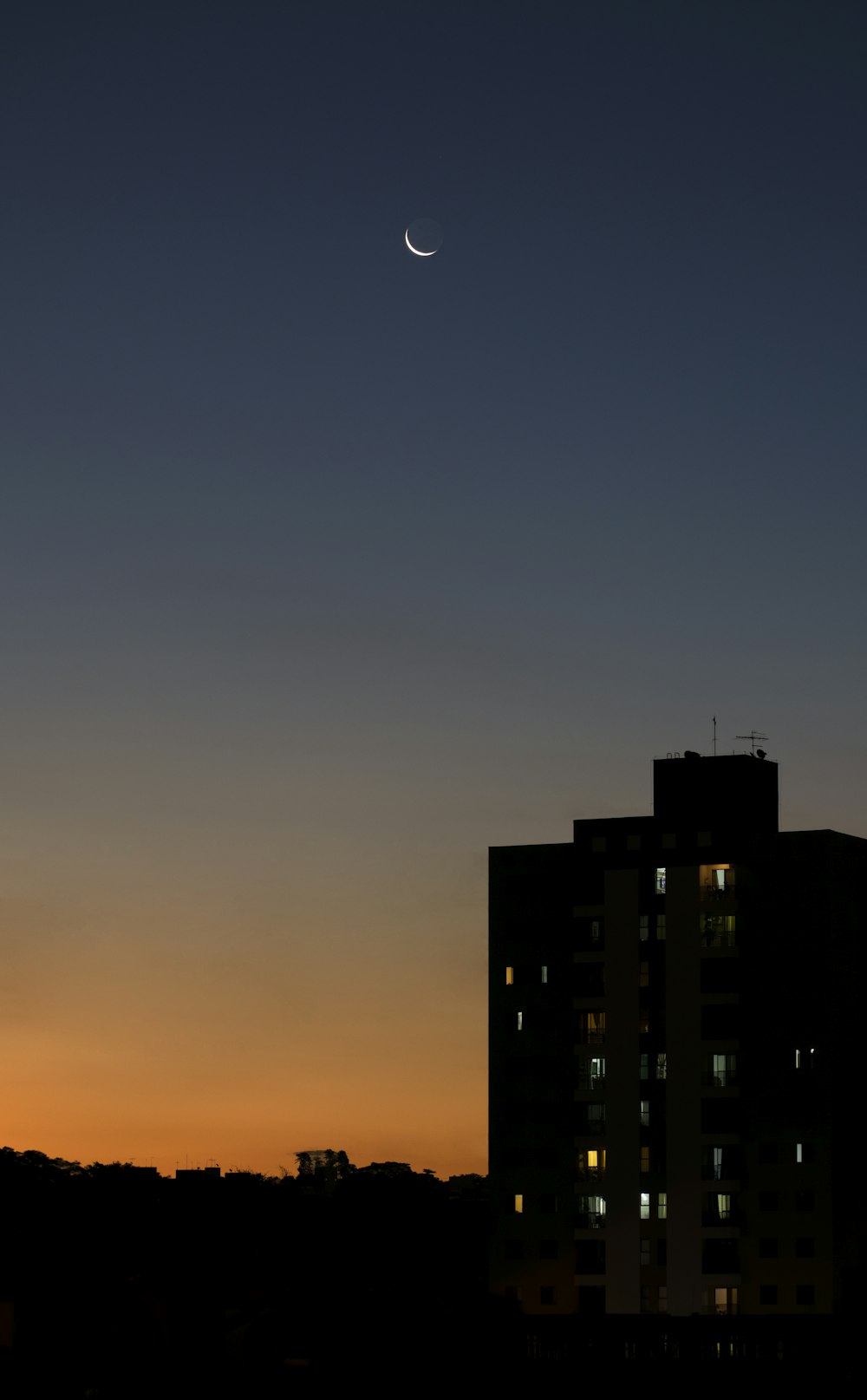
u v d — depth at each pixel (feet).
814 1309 493.77
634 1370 466.29
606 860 531.09
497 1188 524.11
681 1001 517.14
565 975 528.63
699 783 527.40
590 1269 512.22
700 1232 504.84
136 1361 417.90
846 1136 502.38
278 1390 424.46
